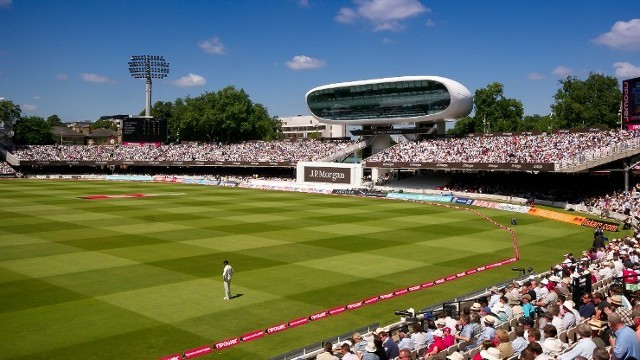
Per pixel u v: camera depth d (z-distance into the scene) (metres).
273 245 37.97
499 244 40.38
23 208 56.38
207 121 138.12
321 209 60.97
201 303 24.08
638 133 69.44
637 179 66.81
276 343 19.62
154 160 115.88
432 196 74.12
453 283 28.55
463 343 15.20
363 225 48.56
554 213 55.50
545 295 19.28
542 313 16.64
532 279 22.67
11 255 33.00
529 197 71.62
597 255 28.41
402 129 102.88
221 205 63.25
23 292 25.14
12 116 127.38
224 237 40.75
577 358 9.68
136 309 23.00
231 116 138.50
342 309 23.53
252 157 110.75
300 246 37.81
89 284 26.72
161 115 188.12
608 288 18.66
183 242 38.38
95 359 17.72
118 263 31.36
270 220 50.69
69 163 115.88
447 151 87.38
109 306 23.31
